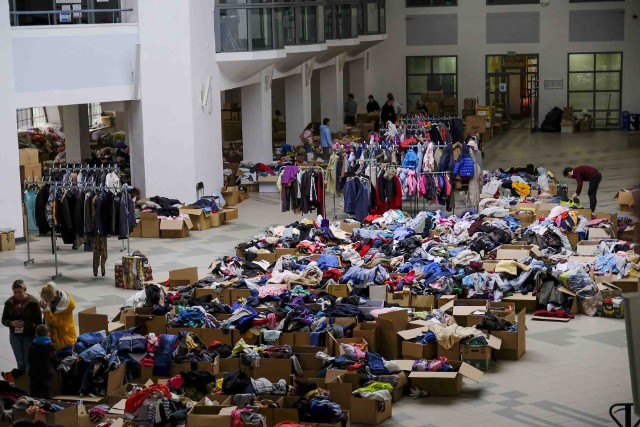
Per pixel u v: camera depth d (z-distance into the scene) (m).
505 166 34.25
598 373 15.09
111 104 27.12
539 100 44.31
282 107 43.69
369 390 13.54
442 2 44.41
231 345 15.57
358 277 18.30
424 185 24.77
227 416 12.13
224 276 19.25
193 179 26.91
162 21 26.11
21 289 14.54
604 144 39.50
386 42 45.03
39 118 39.66
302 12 33.25
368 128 38.91
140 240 24.31
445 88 45.00
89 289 19.88
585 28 43.50
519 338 15.66
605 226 22.06
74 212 20.47
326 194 30.50
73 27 24.81
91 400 13.60
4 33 23.53
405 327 15.98
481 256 20.08
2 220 23.83
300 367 14.34
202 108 27.48
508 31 44.09
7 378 14.10
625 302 9.70
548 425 13.21
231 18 29.11
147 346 14.66
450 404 13.99
